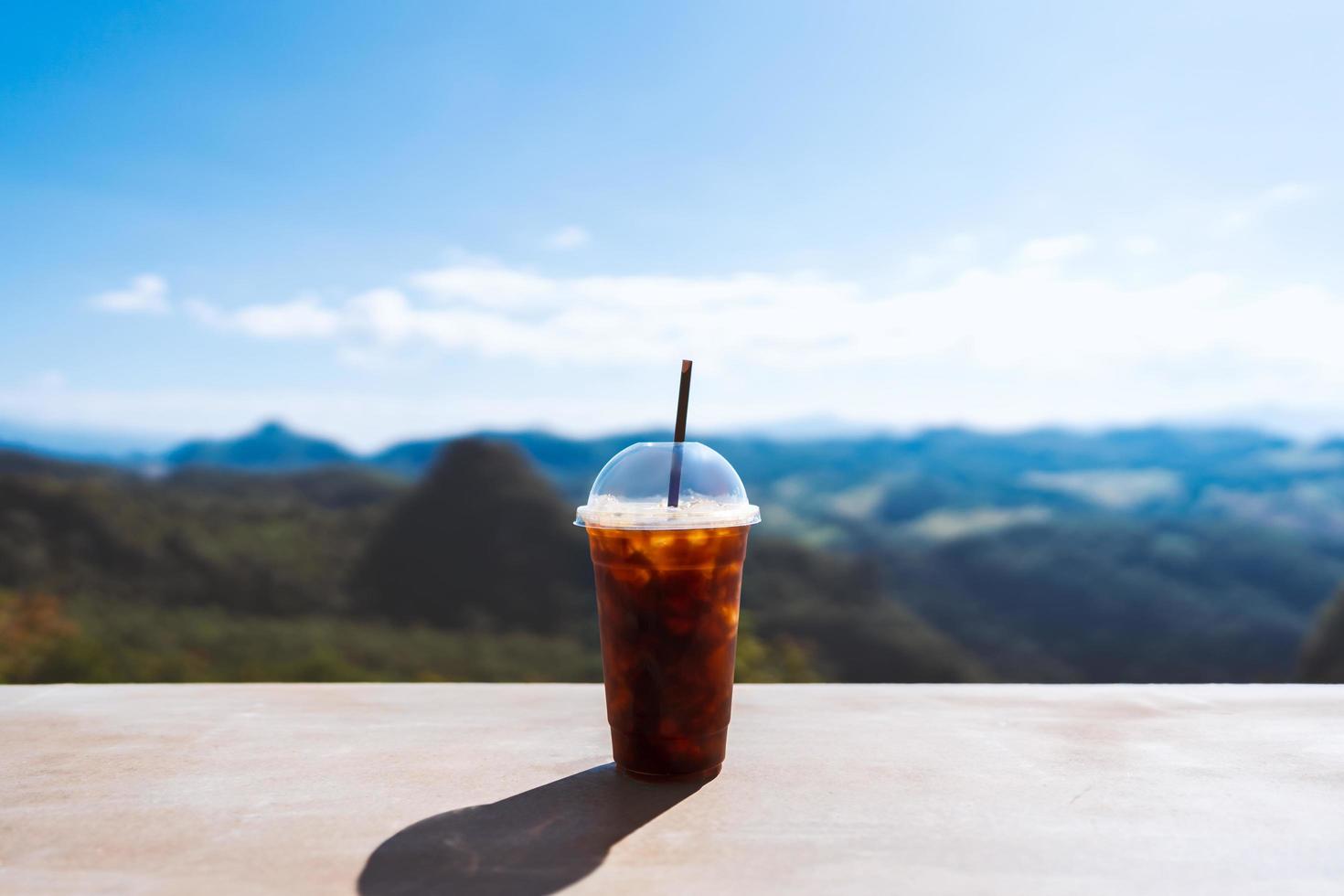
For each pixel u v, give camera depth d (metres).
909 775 1.65
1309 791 1.58
